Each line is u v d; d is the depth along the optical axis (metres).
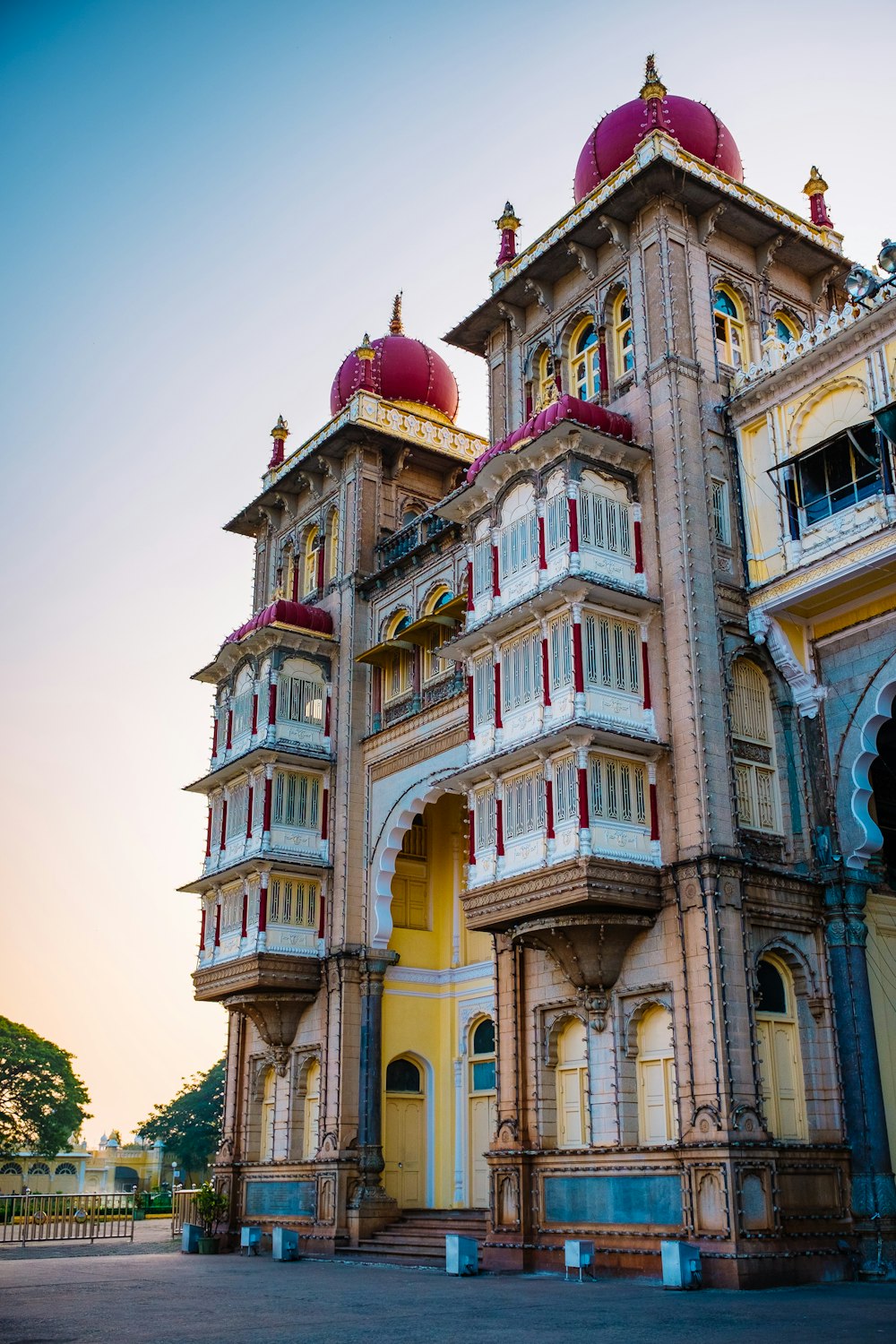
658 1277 17.09
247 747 27.72
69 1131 63.50
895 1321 11.96
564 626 19.52
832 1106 18.31
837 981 18.89
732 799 18.66
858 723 19.36
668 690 19.38
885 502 18.19
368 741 27.09
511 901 19.17
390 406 29.98
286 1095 26.97
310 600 30.38
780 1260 16.34
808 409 19.92
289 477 31.42
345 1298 14.96
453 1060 26.70
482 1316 12.81
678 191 21.78
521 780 19.84
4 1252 26.39
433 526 27.30
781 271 23.83
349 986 25.66
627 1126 18.34
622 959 18.92
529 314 25.22
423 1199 25.95
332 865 26.89
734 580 20.23
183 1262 22.38
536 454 20.64
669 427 20.47
